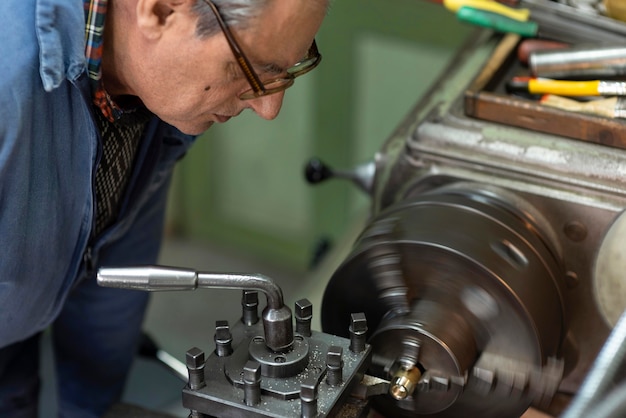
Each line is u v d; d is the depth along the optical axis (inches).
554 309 32.1
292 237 107.7
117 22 30.3
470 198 34.4
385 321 32.8
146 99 31.7
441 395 32.2
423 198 34.9
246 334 31.0
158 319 99.0
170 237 113.2
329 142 96.4
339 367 28.6
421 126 37.4
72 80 30.9
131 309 50.1
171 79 29.9
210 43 28.1
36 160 32.7
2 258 33.9
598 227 33.6
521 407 33.0
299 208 105.4
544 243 33.8
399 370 31.3
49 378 59.4
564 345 35.6
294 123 98.4
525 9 45.8
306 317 30.6
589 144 35.2
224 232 111.6
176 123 32.9
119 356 52.2
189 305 101.4
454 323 31.7
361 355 30.0
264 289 28.7
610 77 39.1
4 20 30.0
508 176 35.0
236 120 101.6
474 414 33.9
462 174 35.7
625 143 34.5
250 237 110.1
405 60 88.7
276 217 107.8
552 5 45.3
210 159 105.5
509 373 32.3
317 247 65.6
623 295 34.0
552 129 35.9
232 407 28.2
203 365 28.7
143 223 47.0
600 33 43.2
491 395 33.0
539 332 31.0
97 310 49.1
